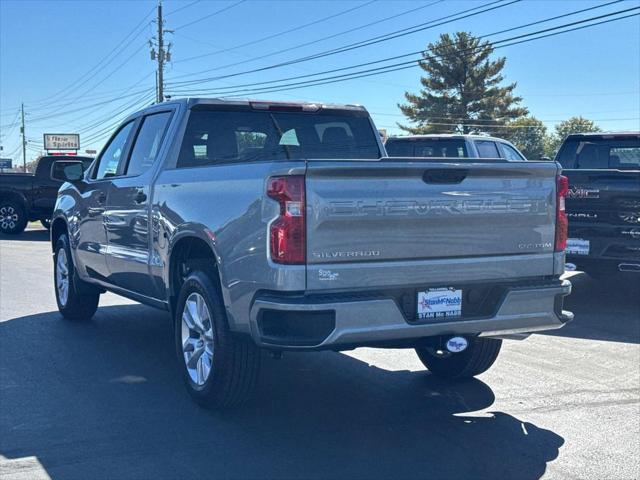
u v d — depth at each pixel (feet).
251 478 13.89
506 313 16.25
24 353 22.75
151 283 20.26
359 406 18.19
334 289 14.58
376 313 14.66
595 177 28.94
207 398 17.16
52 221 27.63
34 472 14.01
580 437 16.33
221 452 15.11
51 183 68.08
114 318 28.09
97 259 23.85
